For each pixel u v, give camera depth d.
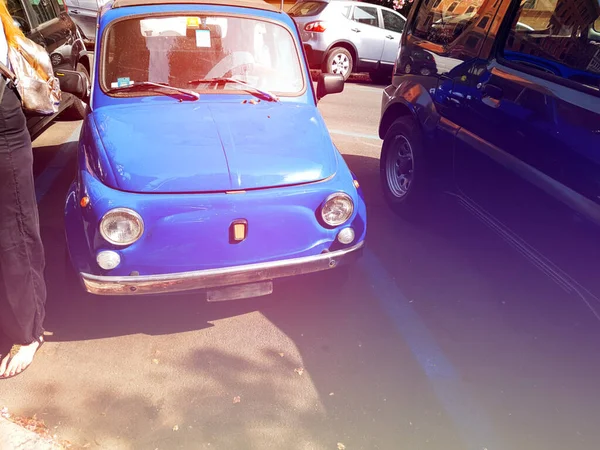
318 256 3.15
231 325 3.48
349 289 3.90
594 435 2.80
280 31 4.03
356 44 11.68
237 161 3.06
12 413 2.75
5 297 2.83
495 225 3.83
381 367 3.20
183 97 3.70
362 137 7.44
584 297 3.07
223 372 3.10
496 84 3.73
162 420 2.76
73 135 6.92
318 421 2.81
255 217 2.95
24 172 2.70
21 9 5.73
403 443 2.70
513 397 3.02
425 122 4.52
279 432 2.73
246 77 3.86
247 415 2.82
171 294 2.98
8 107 2.55
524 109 3.44
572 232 3.09
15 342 3.02
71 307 3.54
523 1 3.69
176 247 2.88
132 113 3.46
